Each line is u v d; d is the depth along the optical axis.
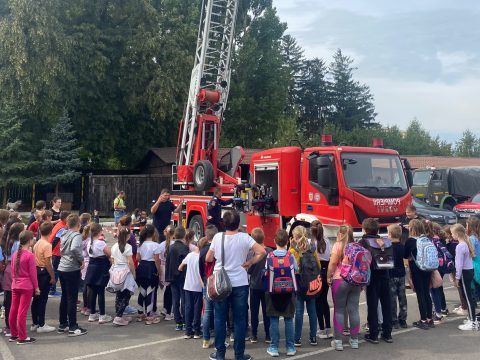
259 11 45.28
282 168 11.57
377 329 6.99
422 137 68.56
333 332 7.39
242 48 41.53
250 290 7.15
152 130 36.09
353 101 76.88
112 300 9.90
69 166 29.17
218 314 6.19
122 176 29.78
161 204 11.45
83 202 31.80
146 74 31.67
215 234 6.92
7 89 26.98
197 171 15.05
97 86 30.95
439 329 7.74
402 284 7.82
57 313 8.74
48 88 27.09
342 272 6.59
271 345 6.50
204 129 16.22
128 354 6.51
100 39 31.16
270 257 6.38
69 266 7.37
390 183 10.85
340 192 10.28
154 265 8.23
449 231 9.16
